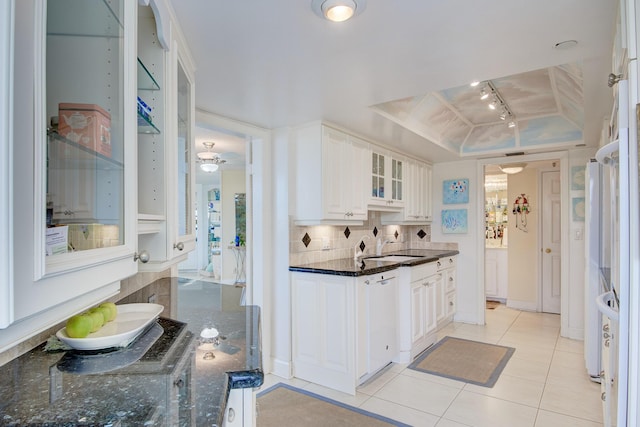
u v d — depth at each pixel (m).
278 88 2.33
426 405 2.62
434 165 5.09
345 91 2.38
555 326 4.61
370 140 3.66
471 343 3.95
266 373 3.22
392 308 3.33
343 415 2.49
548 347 3.81
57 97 0.70
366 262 3.56
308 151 3.13
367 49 1.81
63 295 0.66
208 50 1.80
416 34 1.66
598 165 2.77
